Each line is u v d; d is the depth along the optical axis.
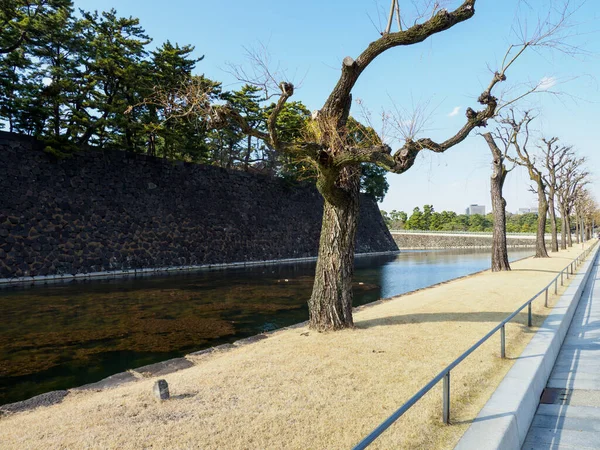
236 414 3.97
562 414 4.46
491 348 6.21
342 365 5.40
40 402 4.98
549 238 69.00
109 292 16.17
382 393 4.46
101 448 3.36
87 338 9.26
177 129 26.50
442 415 3.79
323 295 7.55
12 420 4.26
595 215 71.19
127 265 24.11
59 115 21.95
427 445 3.35
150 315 11.80
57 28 19.98
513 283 14.35
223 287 17.92
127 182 25.28
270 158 36.72
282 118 31.17
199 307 13.10
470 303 10.27
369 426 3.70
